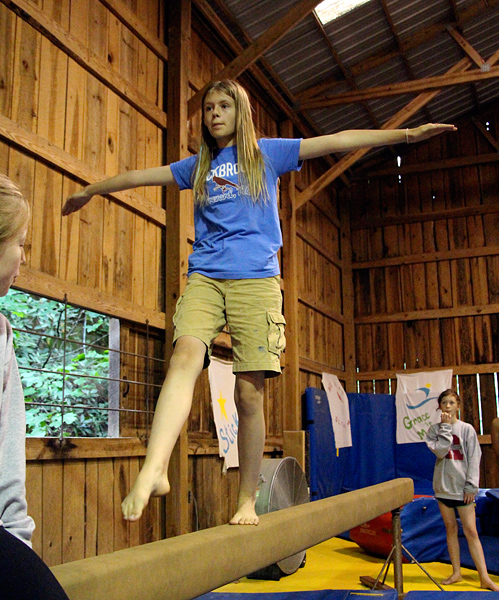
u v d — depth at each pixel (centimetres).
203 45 648
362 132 189
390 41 789
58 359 654
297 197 827
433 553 549
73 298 425
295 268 795
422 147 1009
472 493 454
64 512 400
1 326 104
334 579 486
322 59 769
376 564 546
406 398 912
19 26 405
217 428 568
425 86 778
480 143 982
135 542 464
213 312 177
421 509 557
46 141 413
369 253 1015
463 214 969
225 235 183
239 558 143
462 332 942
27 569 77
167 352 521
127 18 516
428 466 877
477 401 911
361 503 244
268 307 178
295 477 533
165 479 131
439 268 973
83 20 468
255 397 180
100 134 477
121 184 212
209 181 189
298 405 769
